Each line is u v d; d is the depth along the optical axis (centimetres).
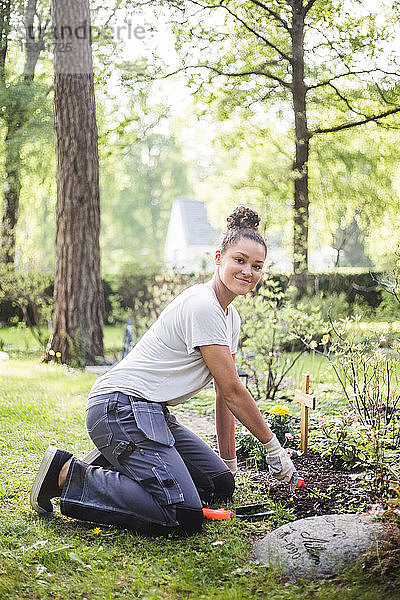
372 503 364
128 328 1051
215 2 1255
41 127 1471
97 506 331
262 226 1386
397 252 798
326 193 1421
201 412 645
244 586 275
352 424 470
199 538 326
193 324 337
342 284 1435
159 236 4088
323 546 295
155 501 326
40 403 636
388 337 602
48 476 342
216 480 371
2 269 1231
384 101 1310
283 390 745
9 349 1202
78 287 998
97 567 290
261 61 1328
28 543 311
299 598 260
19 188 1605
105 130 1382
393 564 279
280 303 850
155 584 277
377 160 1393
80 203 998
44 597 262
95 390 353
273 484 404
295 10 1269
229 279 347
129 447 332
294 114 1335
